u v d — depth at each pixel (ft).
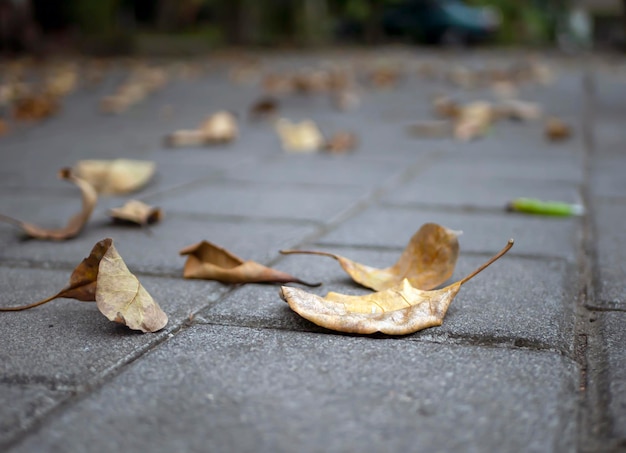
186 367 1.29
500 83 7.50
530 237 2.08
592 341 1.43
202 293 1.62
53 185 2.84
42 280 1.74
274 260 1.87
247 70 9.55
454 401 1.18
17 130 4.57
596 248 1.98
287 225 2.22
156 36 12.70
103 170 2.72
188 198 2.60
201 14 17.54
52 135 4.34
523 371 1.27
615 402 1.19
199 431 1.11
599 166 3.23
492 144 3.94
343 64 11.32
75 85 7.59
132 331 1.43
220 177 3.03
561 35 24.56
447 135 4.30
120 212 2.19
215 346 1.37
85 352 1.34
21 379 1.25
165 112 5.47
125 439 1.10
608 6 26.73
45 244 2.03
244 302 1.56
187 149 3.82
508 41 22.41
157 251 1.94
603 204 2.48
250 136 4.33
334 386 1.22
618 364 1.31
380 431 1.11
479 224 2.23
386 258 1.90
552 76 9.23
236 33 15.79
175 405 1.17
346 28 21.72
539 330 1.42
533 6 24.04
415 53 15.92
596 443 1.10
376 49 17.40
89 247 1.99
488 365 1.29
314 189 2.77
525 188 2.75
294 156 3.60
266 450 1.07
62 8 13.14
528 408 1.17
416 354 1.33
